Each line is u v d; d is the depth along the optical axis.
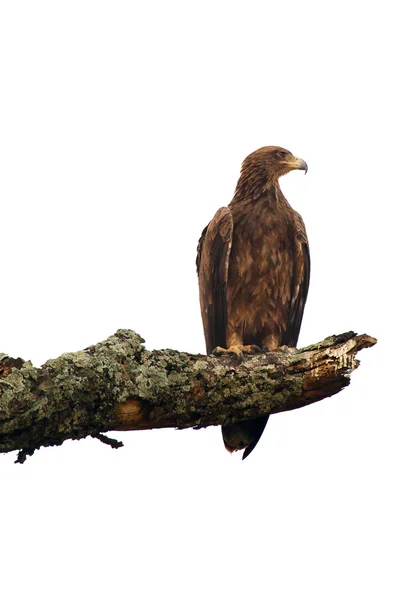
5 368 9.72
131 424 10.68
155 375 10.60
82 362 10.12
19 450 10.00
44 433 9.88
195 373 10.98
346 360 11.13
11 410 9.49
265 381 11.16
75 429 10.04
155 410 10.70
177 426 11.09
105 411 10.26
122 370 10.41
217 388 11.05
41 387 9.73
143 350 10.78
